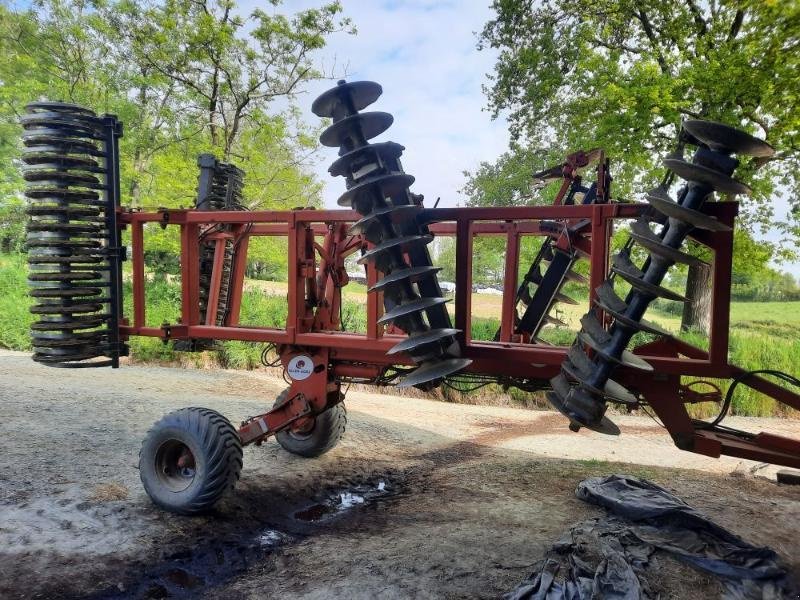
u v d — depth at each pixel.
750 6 9.18
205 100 17.39
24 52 19.69
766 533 4.09
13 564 3.50
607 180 5.78
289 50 16.38
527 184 19.55
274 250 16.27
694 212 3.16
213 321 5.71
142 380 10.12
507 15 17.72
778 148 14.07
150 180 17.50
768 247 17.89
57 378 9.62
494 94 18.95
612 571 3.18
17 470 4.91
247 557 3.92
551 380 4.02
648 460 6.74
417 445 7.14
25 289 16.38
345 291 15.61
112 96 17.52
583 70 15.58
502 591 3.16
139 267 5.21
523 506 4.70
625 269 3.50
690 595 3.08
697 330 14.45
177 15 16.41
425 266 3.91
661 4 16.34
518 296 6.58
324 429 6.01
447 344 4.00
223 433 4.39
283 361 5.14
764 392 3.80
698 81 13.41
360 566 3.61
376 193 3.73
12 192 21.70
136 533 4.05
